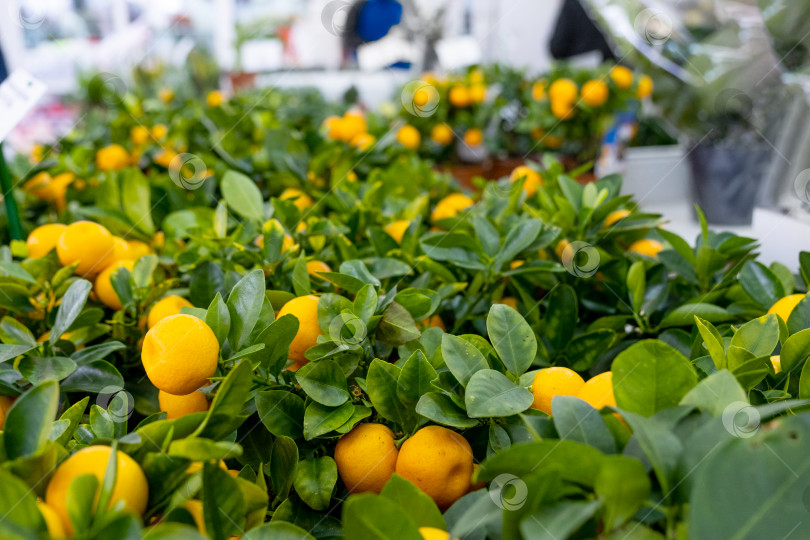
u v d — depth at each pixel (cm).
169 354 58
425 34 338
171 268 105
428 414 56
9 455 47
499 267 87
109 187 124
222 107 190
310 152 161
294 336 63
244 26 475
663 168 287
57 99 335
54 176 150
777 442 42
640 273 81
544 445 43
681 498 43
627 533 43
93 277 94
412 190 135
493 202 111
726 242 87
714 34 229
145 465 48
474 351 62
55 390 49
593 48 338
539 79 239
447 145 224
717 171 249
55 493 45
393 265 86
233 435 60
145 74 365
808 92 170
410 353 70
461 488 59
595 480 44
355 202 114
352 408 62
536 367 79
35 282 84
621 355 51
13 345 69
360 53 331
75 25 443
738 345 62
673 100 262
